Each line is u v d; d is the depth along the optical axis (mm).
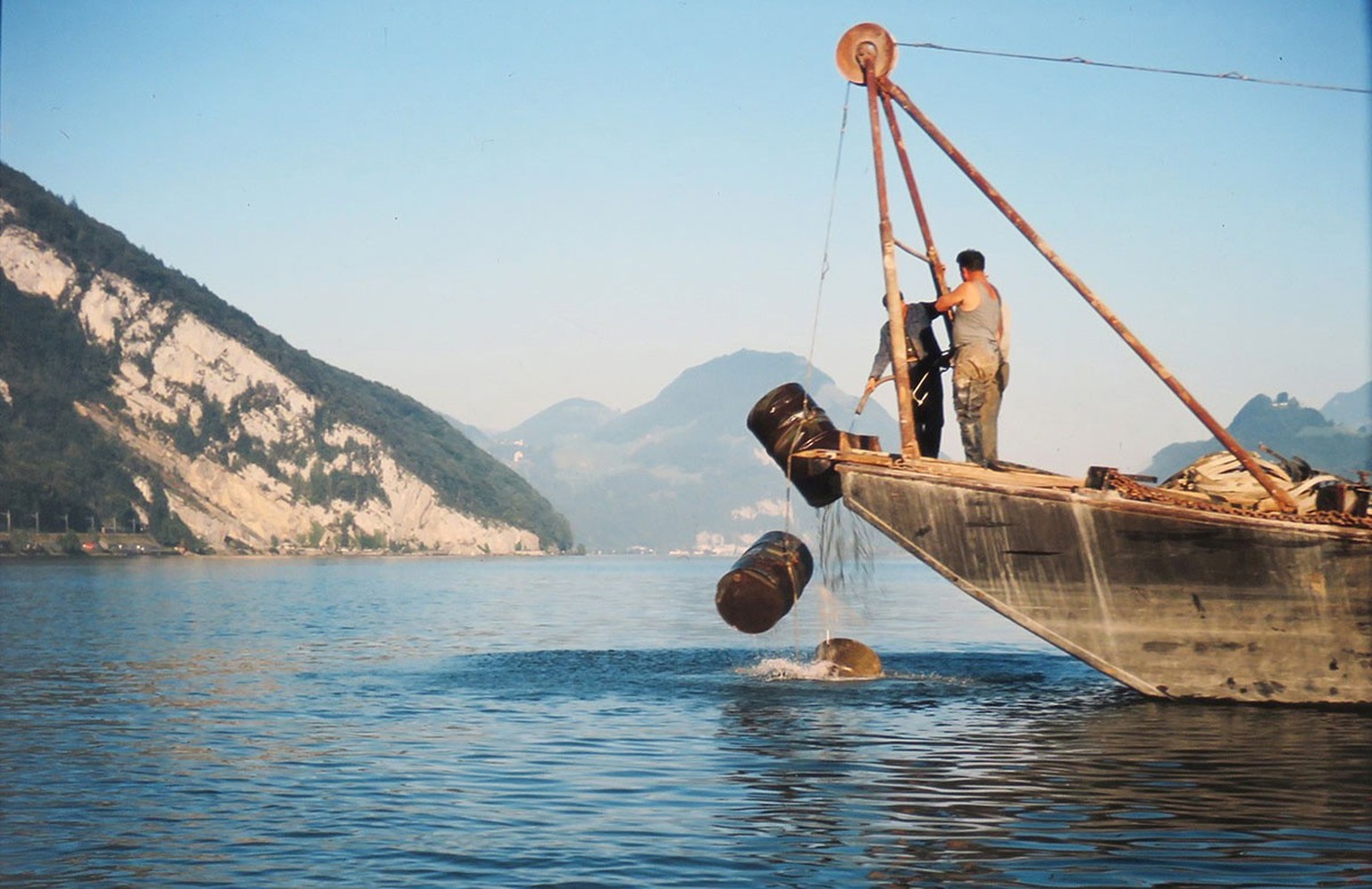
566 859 10531
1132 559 17688
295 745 15891
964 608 51500
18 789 13281
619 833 11367
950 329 19109
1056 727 16781
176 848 10906
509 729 17109
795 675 23875
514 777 13805
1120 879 9781
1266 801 12336
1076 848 10664
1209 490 18422
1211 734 16016
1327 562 17172
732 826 11562
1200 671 17828
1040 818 11688
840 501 20328
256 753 15312
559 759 14812
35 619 44156
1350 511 17688
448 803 12578
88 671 25469
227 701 20250
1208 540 17453
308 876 10086
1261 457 18969
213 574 113812
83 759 14961
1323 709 17500
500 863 10422
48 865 10383
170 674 24891
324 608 54125
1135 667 17938
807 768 14164
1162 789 12875
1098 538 17719
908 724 17359
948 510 18016
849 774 13836
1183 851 10531
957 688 21609
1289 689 17562
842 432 19172
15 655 29234
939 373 19484
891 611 48688
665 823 11719
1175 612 17734
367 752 15367
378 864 10414
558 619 46312
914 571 129625
